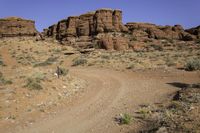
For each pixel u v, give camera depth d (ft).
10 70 88.63
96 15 266.36
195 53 177.06
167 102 48.57
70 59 174.91
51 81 69.62
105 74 103.81
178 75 85.40
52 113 47.03
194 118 33.81
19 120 42.52
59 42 272.51
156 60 133.08
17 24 298.35
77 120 42.55
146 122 37.32
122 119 39.65
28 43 256.32
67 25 284.41
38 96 55.57
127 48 223.30
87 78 94.02
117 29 267.18
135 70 105.70
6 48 231.91
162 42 268.82
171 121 34.09
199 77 78.84
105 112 46.42
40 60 187.21
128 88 70.03
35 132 37.37
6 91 56.13
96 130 37.17
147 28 290.56
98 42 224.94
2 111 45.52
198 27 313.73
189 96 46.80
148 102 51.60
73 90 67.05
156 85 71.67
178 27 309.83
